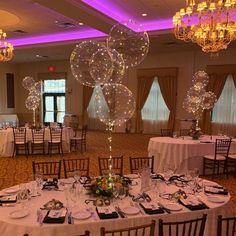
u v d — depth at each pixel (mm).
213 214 2578
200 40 5688
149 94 12539
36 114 15516
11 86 15500
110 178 2955
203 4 4703
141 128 12750
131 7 6816
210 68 10984
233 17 6395
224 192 2961
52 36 9984
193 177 3180
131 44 4242
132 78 12852
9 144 8156
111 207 2555
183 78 11703
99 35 9383
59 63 14742
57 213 2393
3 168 6648
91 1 6426
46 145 8562
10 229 2232
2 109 15023
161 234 2135
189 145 5934
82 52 5117
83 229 2268
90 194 2816
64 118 14094
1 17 7480
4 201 2652
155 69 12188
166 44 9852
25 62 15422
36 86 12234
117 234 2346
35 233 2178
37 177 3070
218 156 6160
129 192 2971
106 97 5453
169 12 7152
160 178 3434
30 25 8375
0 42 9328
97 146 9695
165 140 6320
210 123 11109
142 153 8469
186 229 2500
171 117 11977
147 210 2488
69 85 14609
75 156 8109
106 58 4918
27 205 2594
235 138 7016
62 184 3203
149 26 8383
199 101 10117
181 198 2764
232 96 10734
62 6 5863
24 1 6258
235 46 10078
